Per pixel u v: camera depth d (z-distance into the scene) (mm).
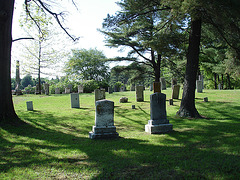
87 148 6043
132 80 29109
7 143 6641
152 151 5586
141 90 19578
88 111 15039
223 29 11000
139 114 13492
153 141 6699
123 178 3938
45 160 5098
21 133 7965
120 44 24047
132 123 10711
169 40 12109
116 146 6195
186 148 5695
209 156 4938
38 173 4324
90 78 57469
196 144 6074
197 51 11625
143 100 19672
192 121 10328
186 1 8781
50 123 10336
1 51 8680
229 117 11242
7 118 8797
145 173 4152
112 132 7516
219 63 32594
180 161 4703
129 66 27016
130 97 23156
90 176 4121
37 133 8156
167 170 4238
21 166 4719
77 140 7203
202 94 21312
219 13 8938
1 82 8773
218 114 12234
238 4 8227
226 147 5578
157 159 4887
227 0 8336
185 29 14008
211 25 11867
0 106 8727
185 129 8562
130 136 7648
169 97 20672
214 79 50969
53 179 4043
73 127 9711
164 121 8383
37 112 14242
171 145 6098
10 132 7883
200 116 11602
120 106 17188
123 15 14070
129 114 13617
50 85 38938
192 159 4805
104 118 7527
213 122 9797
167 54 12945
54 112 14406
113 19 14211
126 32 22297
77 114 13648
